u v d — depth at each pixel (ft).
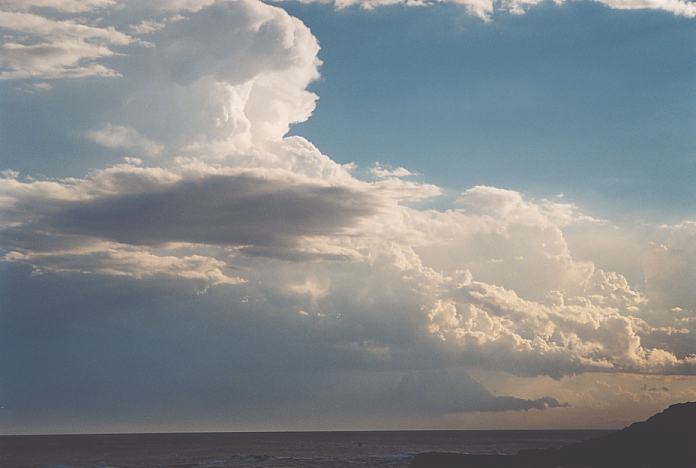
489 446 651.66
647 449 283.38
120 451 611.06
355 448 630.33
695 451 272.31
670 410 307.58
